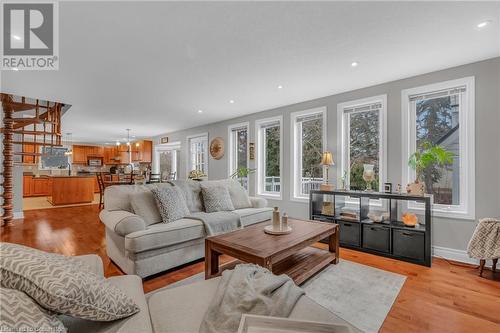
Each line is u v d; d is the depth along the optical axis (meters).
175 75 3.19
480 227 2.51
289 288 1.15
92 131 7.64
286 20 2.03
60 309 0.83
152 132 7.84
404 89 3.31
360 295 2.11
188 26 2.10
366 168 3.44
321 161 3.99
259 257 1.80
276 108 4.84
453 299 2.04
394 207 3.19
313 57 2.70
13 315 0.69
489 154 2.72
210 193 3.52
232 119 5.77
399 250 2.94
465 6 1.86
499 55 2.66
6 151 4.52
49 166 9.41
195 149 7.04
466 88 2.89
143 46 2.43
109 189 2.94
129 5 1.82
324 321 0.92
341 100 3.92
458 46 2.46
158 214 2.90
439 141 3.15
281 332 0.85
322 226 2.68
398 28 2.15
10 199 4.51
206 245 2.23
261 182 5.24
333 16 1.98
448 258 2.94
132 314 1.05
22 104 4.25
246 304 1.04
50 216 5.24
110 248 2.80
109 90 3.75
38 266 0.85
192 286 1.34
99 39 2.29
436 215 3.04
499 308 1.91
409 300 2.03
